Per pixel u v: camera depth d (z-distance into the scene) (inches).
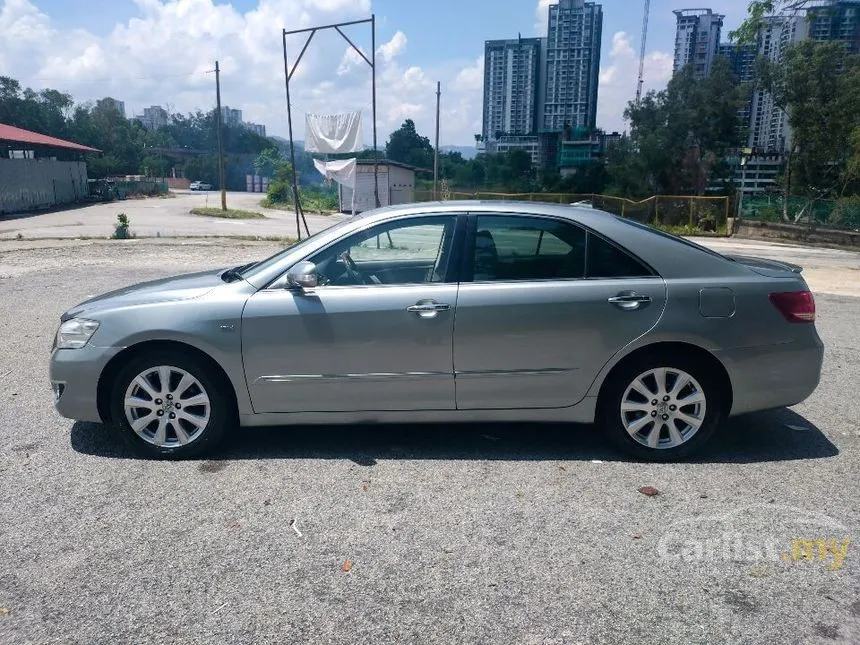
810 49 1341.0
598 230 173.0
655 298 168.6
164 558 129.0
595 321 167.9
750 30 856.3
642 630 109.2
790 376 173.2
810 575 124.3
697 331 167.3
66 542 134.6
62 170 1728.6
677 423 174.1
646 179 1835.6
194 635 107.7
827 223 1116.5
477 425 199.9
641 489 157.4
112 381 175.0
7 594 118.1
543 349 169.0
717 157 1781.5
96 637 107.3
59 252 655.8
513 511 147.4
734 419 207.3
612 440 174.9
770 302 170.7
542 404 172.9
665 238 175.5
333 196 1930.4
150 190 2503.7
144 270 520.1
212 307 168.9
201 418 173.0
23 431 193.3
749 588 120.3
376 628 109.5
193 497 153.4
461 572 124.7
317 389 170.7
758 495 155.3
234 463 172.1
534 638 107.3
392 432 193.8
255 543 134.3
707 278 171.2
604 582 121.9
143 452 174.6
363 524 141.7
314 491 156.6
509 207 176.1
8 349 284.4
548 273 171.8
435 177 1520.7
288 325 167.9
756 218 1226.0
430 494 155.3
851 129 1323.8
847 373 261.3
